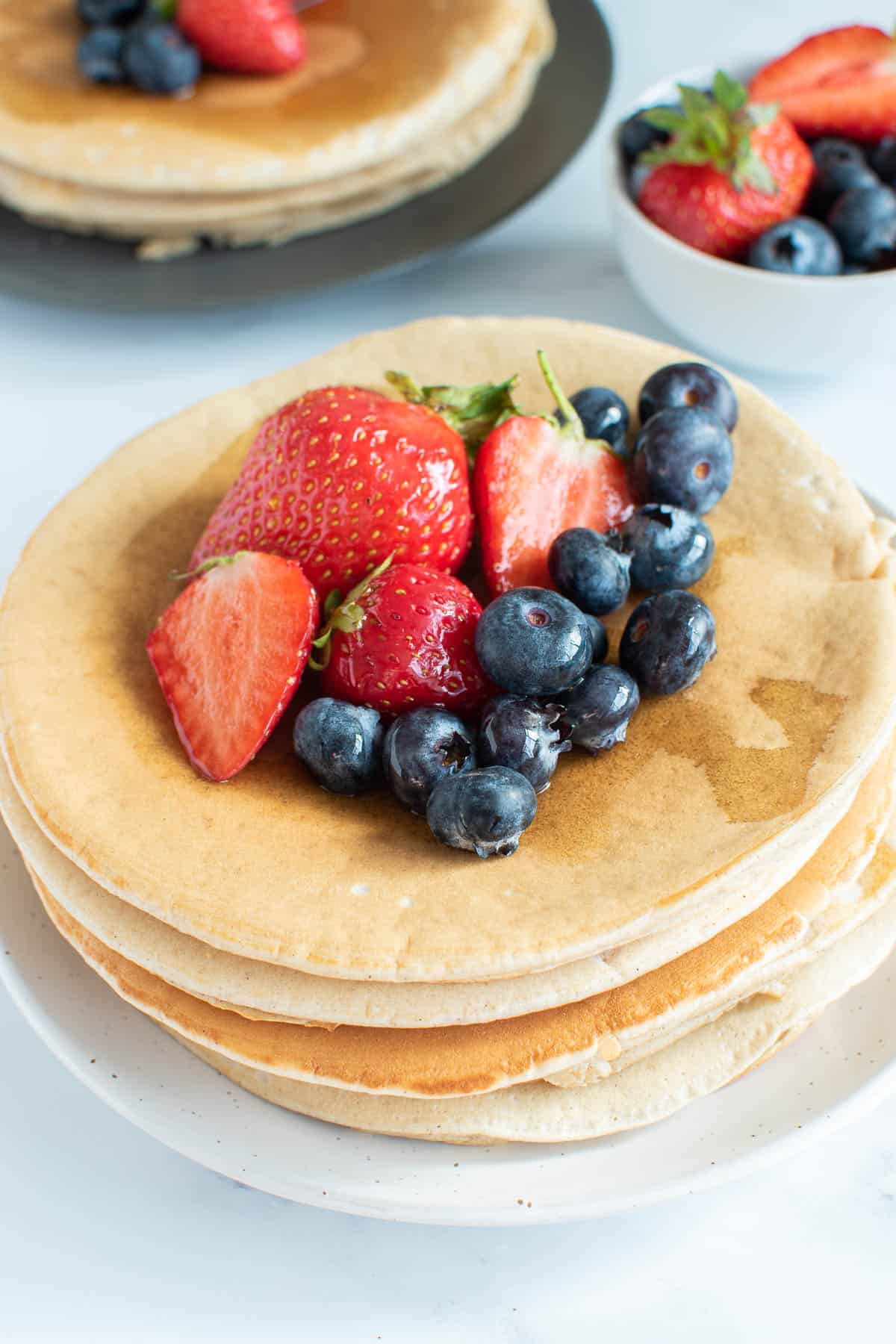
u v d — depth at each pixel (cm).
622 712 40
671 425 43
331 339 56
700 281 52
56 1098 43
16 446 54
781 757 41
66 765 41
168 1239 41
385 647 41
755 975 40
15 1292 41
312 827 40
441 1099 40
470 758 40
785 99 54
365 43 58
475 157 57
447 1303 40
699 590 43
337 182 55
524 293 57
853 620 42
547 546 43
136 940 40
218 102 56
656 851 40
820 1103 40
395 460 42
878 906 41
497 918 39
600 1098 40
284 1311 40
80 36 59
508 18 57
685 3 68
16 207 56
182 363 56
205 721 41
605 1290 41
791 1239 41
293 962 39
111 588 44
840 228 52
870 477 52
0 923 42
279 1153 40
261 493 42
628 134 54
